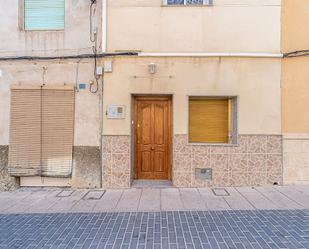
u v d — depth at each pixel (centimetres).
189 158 673
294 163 674
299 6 681
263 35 675
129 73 677
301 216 482
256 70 673
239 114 672
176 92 674
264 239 396
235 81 672
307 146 675
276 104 675
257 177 671
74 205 559
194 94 674
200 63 674
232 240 395
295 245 377
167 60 675
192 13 676
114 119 679
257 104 673
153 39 677
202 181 671
